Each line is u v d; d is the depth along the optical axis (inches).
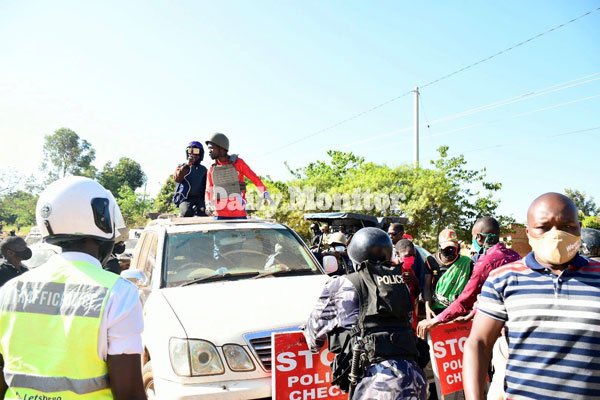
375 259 135.0
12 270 217.2
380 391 120.3
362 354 123.6
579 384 86.4
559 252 89.4
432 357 178.2
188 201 291.1
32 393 73.4
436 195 770.2
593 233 166.4
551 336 88.7
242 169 265.7
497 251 164.9
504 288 96.0
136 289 79.9
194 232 208.7
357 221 356.8
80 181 85.3
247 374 145.9
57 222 81.4
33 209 2819.9
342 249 292.5
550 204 91.8
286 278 193.0
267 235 217.2
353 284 129.8
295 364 145.9
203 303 163.8
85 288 76.3
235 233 213.0
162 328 154.1
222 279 189.8
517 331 92.2
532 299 91.4
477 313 100.4
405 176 823.1
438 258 214.1
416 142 936.3
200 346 145.6
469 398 95.7
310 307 163.8
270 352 149.8
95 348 73.5
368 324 125.7
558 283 90.5
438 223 789.2
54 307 75.6
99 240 85.3
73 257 81.2
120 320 75.1
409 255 217.2
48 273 79.0
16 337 75.9
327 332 132.1
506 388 97.4
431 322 173.8
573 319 87.7
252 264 202.4
